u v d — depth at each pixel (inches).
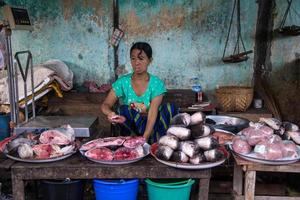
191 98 158.7
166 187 81.7
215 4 167.2
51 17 169.9
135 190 85.2
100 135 112.4
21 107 142.0
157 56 173.0
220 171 119.9
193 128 83.0
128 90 116.9
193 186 102.0
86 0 168.1
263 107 161.8
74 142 89.2
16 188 81.0
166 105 120.0
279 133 96.0
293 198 92.9
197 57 172.6
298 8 163.3
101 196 84.0
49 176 80.7
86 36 171.8
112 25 170.4
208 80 174.6
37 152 82.8
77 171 80.7
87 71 175.3
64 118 115.3
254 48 170.1
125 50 172.7
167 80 175.2
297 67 167.0
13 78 113.3
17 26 113.0
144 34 170.9
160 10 168.4
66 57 174.1
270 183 118.0
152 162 83.3
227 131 111.3
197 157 79.6
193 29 169.9
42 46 172.9
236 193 95.9
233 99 148.9
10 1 167.3
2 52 120.8
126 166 81.0
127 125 117.3
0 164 81.6
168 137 82.6
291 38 165.9
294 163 84.1
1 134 137.0
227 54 171.5
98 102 156.9
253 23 168.1
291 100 170.2
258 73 170.6
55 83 153.6
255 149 85.7
